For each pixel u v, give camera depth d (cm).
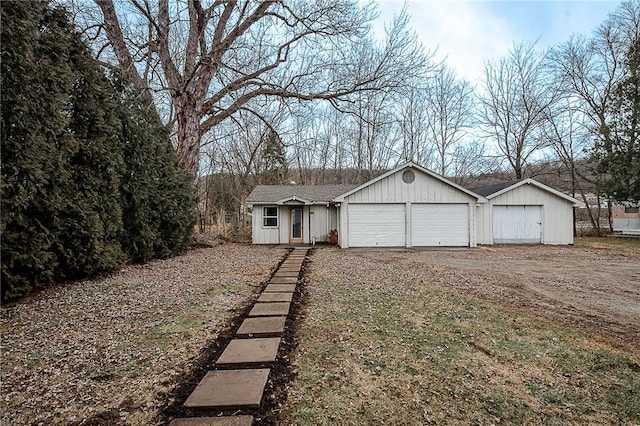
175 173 1158
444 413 249
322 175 2698
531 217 1608
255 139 2397
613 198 1908
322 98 1498
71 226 650
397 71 1501
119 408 251
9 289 522
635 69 1798
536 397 271
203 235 1667
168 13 1316
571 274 813
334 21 1358
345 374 305
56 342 372
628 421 241
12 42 502
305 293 611
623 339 393
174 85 1340
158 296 574
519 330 420
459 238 1473
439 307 518
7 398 262
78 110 709
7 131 509
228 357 339
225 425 230
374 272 830
